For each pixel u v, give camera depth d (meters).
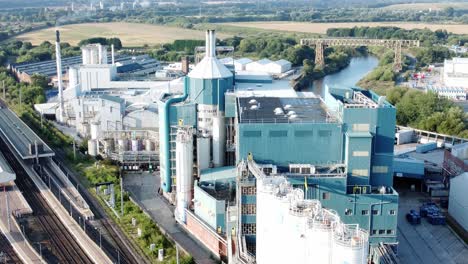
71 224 152.00
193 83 167.25
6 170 179.25
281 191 101.31
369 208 129.62
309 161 134.00
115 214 158.75
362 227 130.50
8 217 149.88
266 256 102.88
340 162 133.62
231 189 148.38
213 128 165.38
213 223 140.75
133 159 199.62
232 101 165.62
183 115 165.25
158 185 185.25
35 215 158.62
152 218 160.25
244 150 133.50
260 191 104.12
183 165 154.12
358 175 131.38
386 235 130.88
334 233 85.19
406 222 154.62
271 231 100.12
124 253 135.88
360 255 82.31
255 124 132.00
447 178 176.25
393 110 131.25
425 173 185.00
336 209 130.00
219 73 167.00
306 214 91.56
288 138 132.88
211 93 165.62
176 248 133.88
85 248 138.25
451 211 157.62
